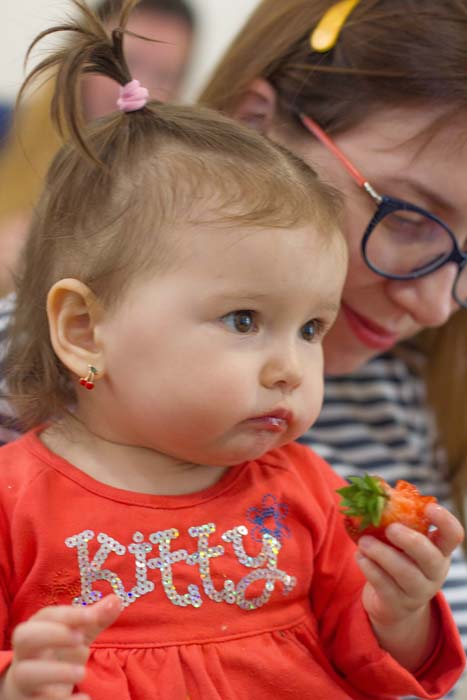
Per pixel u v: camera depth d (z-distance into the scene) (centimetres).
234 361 161
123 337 164
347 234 215
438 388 270
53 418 180
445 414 269
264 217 163
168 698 157
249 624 168
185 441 164
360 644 175
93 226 172
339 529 186
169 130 177
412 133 207
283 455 188
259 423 165
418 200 211
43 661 136
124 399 166
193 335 161
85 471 171
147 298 162
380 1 219
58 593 161
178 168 168
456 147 206
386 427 254
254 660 165
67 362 169
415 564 163
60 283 168
